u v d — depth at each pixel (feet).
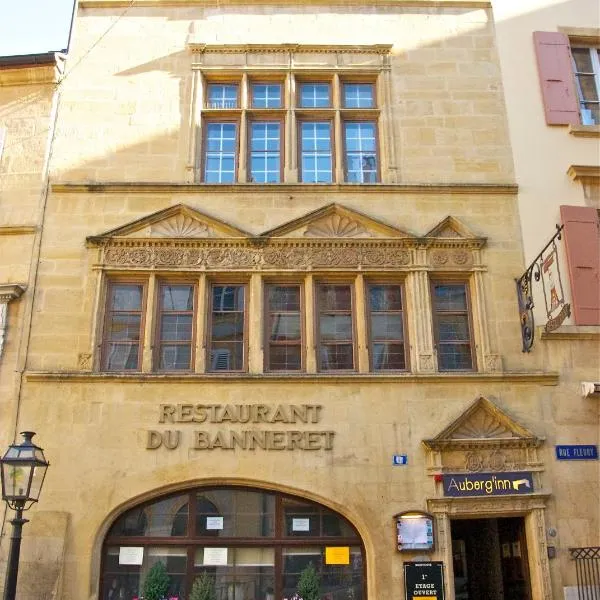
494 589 40.52
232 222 40.16
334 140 43.32
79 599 32.86
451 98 44.04
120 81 43.62
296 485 35.09
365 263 39.50
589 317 38.78
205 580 33.91
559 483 35.88
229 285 39.47
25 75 43.04
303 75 44.60
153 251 39.32
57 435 35.40
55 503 34.27
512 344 38.34
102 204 40.42
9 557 29.96
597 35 46.55
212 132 43.62
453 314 39.50
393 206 41.06
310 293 38.93
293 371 37.70
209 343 38.17
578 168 41.73
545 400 37.32
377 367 38.29
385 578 33.83
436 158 42.52
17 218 39.88
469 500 35.14
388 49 44.98
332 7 46.32
